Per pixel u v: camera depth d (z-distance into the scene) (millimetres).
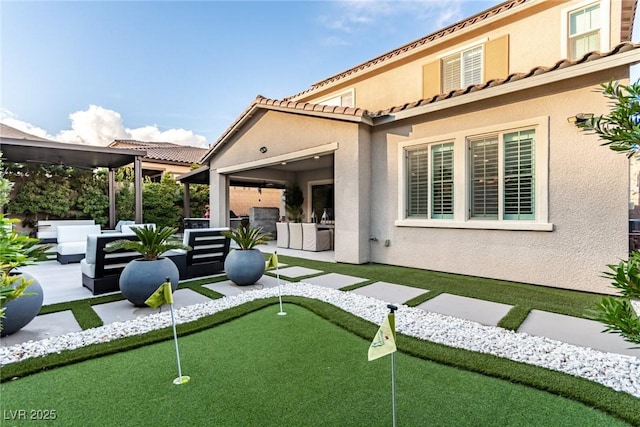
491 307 4988
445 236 7465
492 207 6875
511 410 2498
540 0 8359
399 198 8195
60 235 9531
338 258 8953
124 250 6039
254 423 2359
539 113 6172
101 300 5496
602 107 5566
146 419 2408
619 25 7664
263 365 3213
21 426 2340
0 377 2945
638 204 10266
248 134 11883
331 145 9008
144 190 16297
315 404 2584
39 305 4137
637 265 1554
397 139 8211
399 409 2514
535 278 6297
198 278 7195
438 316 4590
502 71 9133
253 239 6574
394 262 8359
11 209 12781
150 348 3615
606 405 2516
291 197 15656
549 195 6102
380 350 2236
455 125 7238
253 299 5477
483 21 9219
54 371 3107
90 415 2461
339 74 12969
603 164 5598
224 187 13539
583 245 5797
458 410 2502
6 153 11273
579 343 3693
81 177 14430
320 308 4863
